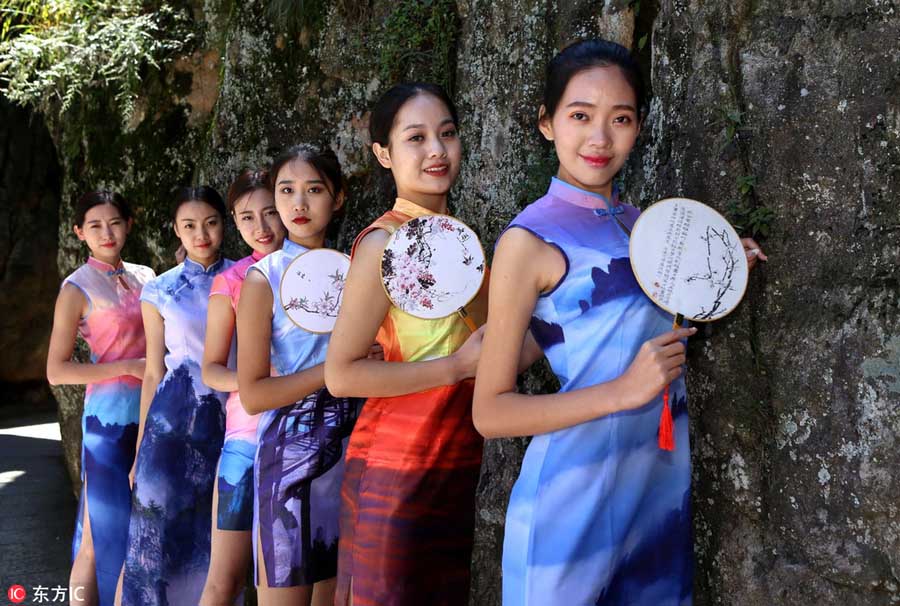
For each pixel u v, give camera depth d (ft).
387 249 7.34
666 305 6.05
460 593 7.82
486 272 7.78
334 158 9.59
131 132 15.85
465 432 7.60
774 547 6.86
